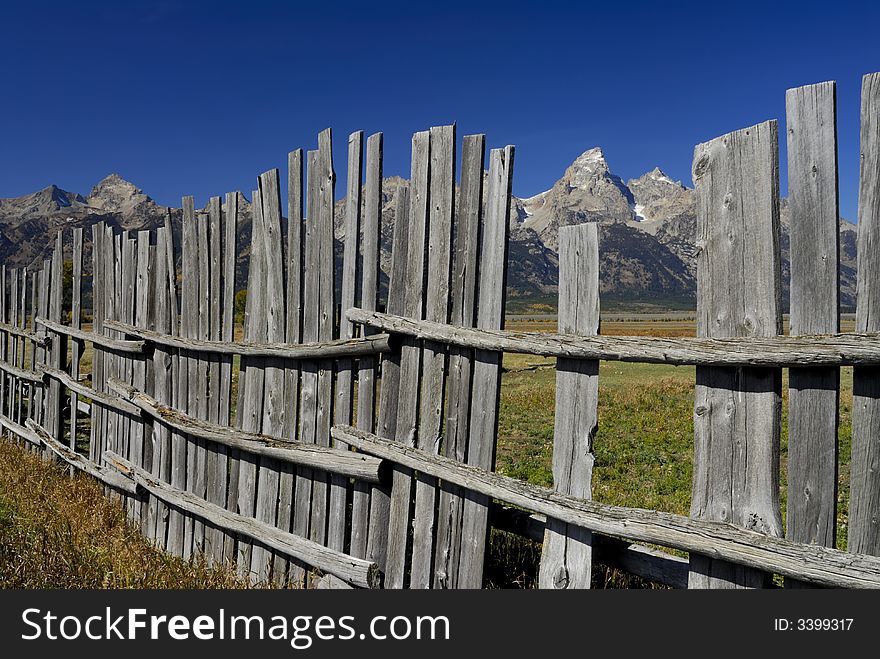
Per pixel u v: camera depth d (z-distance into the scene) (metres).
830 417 2.15
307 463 3.88
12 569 4.45
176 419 5.04
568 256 2.83
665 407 13.97
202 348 4.87
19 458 7.75
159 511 5.46
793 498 2.23
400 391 3.51
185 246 5.22
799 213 2.21
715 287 2.43
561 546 2.87
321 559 3.79
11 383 9.15
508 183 3.00
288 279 4.19
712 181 2.45
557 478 2.84
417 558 3.41
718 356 2.31
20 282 9.20
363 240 3.69
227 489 4.73
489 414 3.07
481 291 3.13
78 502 6.00
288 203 4.17
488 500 3.08
